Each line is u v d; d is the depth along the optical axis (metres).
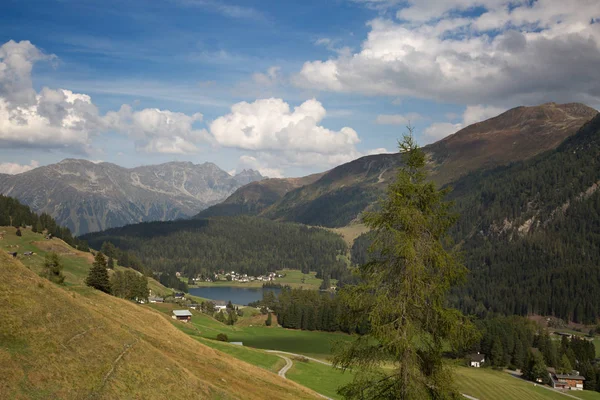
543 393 112.12
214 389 38.22
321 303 186.38
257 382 53.41
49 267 83.19
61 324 32.84
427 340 22.44
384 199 23.61
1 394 23.00
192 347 62.59
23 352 27.09
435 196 22.84
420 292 21.73
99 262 112.31
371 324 21.89
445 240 23.11
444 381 21.83
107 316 49.94
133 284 161.88
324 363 110.62
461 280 22.75
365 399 23.61
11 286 33.38
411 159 23.75
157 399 30.56
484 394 100.31
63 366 28.05
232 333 154.50
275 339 154.00
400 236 21.84
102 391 27.80
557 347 153.75
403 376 21.77
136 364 33.62
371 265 23.58
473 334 21.97
